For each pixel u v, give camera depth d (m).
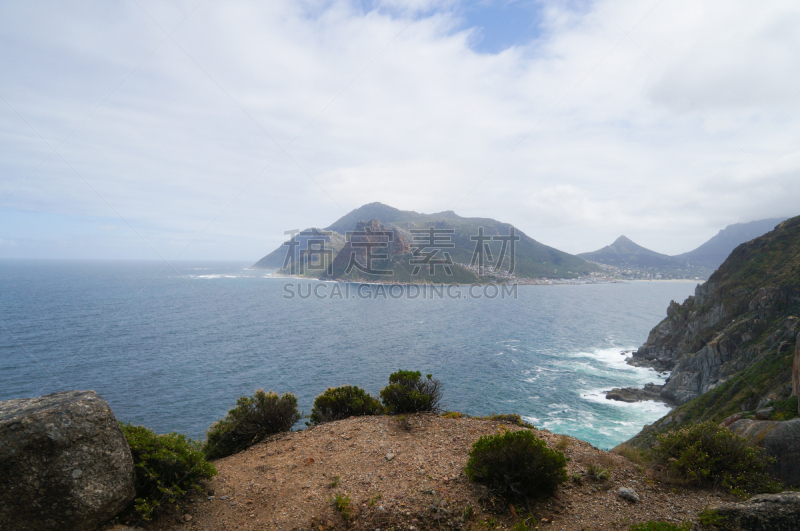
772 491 6.58
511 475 6.27
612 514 5.91
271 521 5.84
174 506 6.01
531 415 43.44
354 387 12.70
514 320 127.12
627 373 62.50
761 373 34.53
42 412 4.95
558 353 77.31
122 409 41.06
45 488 4.69
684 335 69.38
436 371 60.84
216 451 9.78
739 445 7.32
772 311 51.38
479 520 5.74
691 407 37.53
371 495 6.50
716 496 6.51
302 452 8.62
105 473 5.15
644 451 8.47
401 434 9.46
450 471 7.27
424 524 5.68
